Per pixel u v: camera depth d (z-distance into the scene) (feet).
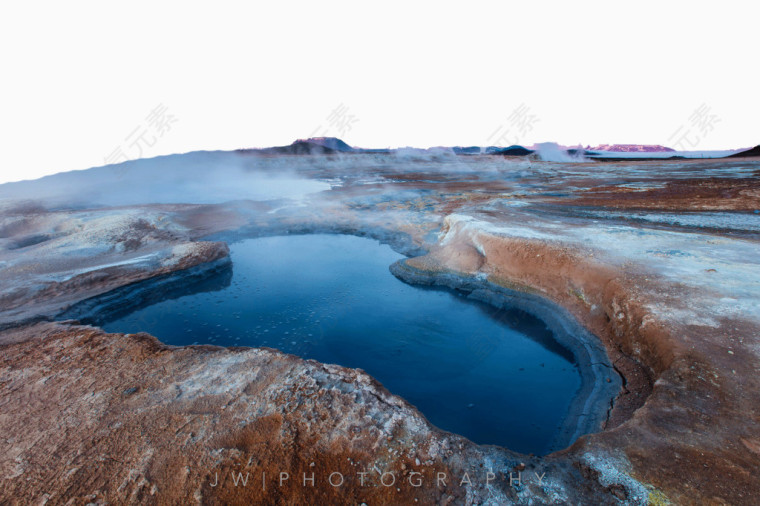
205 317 24.07
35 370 14.61
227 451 9.86
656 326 14.64
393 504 8.57
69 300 23.12
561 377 17.42
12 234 42.39
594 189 55.52
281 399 12.05
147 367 14.53
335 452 9.86
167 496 8.66
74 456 10.00
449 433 10.81
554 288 23.06
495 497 8.66
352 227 44.01
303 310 25.04
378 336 21.68
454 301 26.07
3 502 8.76
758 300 15.46
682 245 23.67
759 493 7.95
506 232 28.66
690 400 10.91
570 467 9.34
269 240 41.55
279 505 8.47
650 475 8.73
